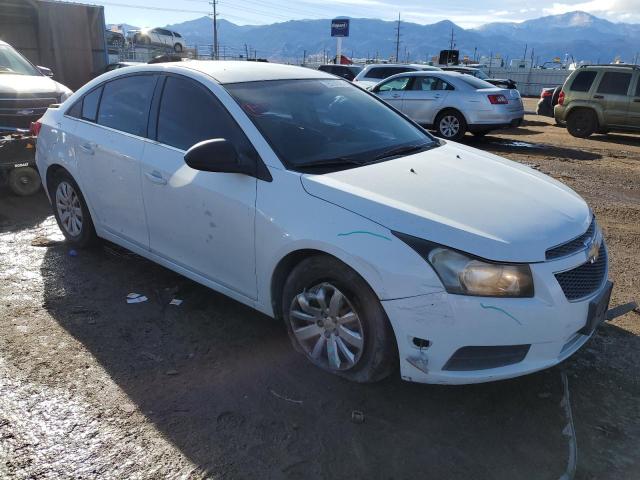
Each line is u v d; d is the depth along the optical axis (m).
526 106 26.91
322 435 2.72
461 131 12.74
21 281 4.36
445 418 2.87
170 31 37.81
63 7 15.09
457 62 35.19
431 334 2.64
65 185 4.90
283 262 3.15
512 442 2.70
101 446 2.61
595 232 3.18
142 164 3.89
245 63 4.22
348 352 3.01
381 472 2.50
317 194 2.98
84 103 4.69
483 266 2.58
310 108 3.83
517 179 3.46
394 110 4.49
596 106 13.53
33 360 3.28
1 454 2.54
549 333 2.66
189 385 3.09
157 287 4.30
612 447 2.68
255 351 3.45
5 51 8.69
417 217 2.74
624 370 3.31
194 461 2.54
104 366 3.25
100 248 5.07
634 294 4.36
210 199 3.42
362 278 2.80
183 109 3.79
